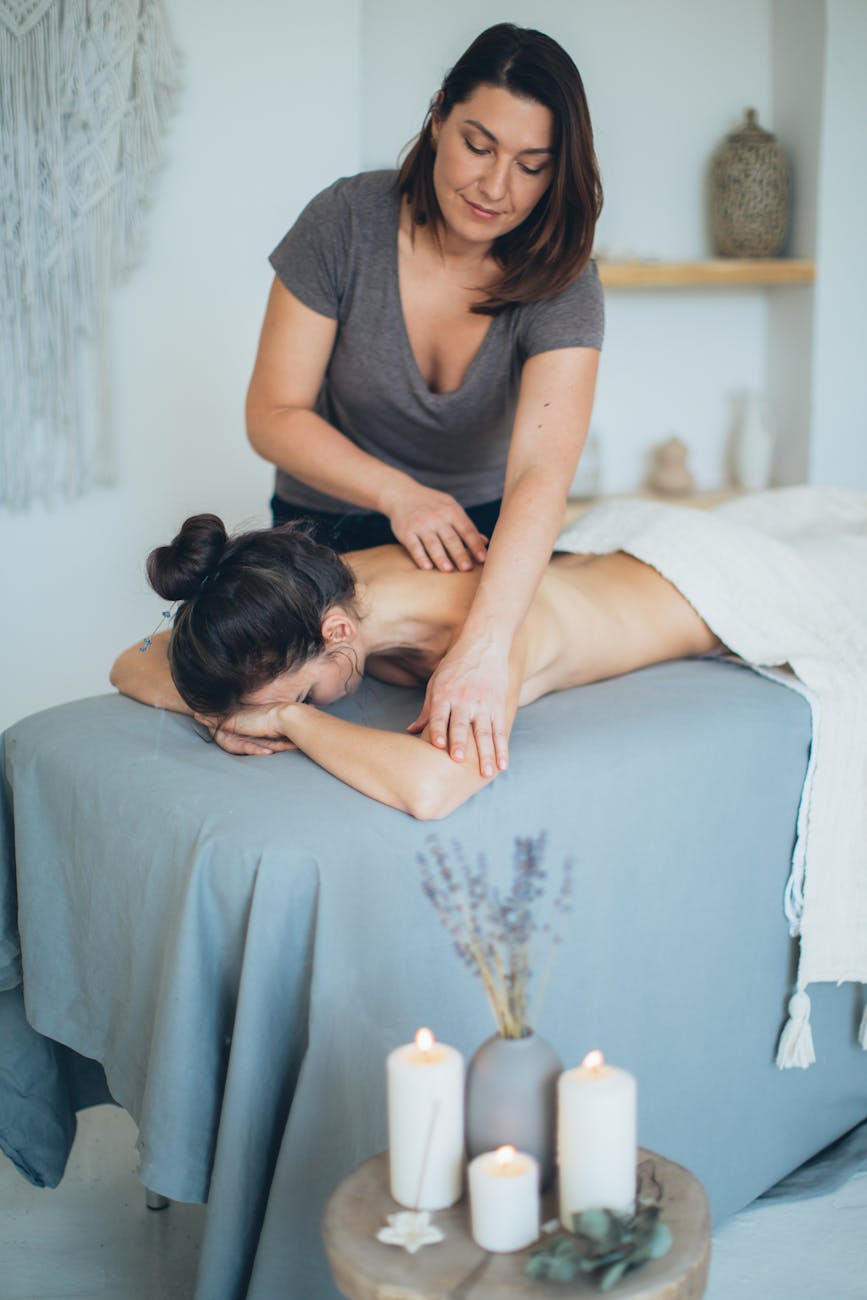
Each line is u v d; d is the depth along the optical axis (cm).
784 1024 180
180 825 140
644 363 398
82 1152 197
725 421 411
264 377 199
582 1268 91
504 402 200
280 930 131
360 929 133
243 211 319
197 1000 135
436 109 174
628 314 393
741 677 186
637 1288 90
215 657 150
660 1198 101
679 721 167
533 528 168
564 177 173
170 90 304
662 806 159
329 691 163
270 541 155
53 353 307
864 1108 197
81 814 153
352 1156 131
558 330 183
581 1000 151
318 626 154
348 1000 132
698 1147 170
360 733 149
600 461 375
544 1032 147
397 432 205
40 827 160
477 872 141
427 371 198
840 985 188
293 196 322
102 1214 181
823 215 382
